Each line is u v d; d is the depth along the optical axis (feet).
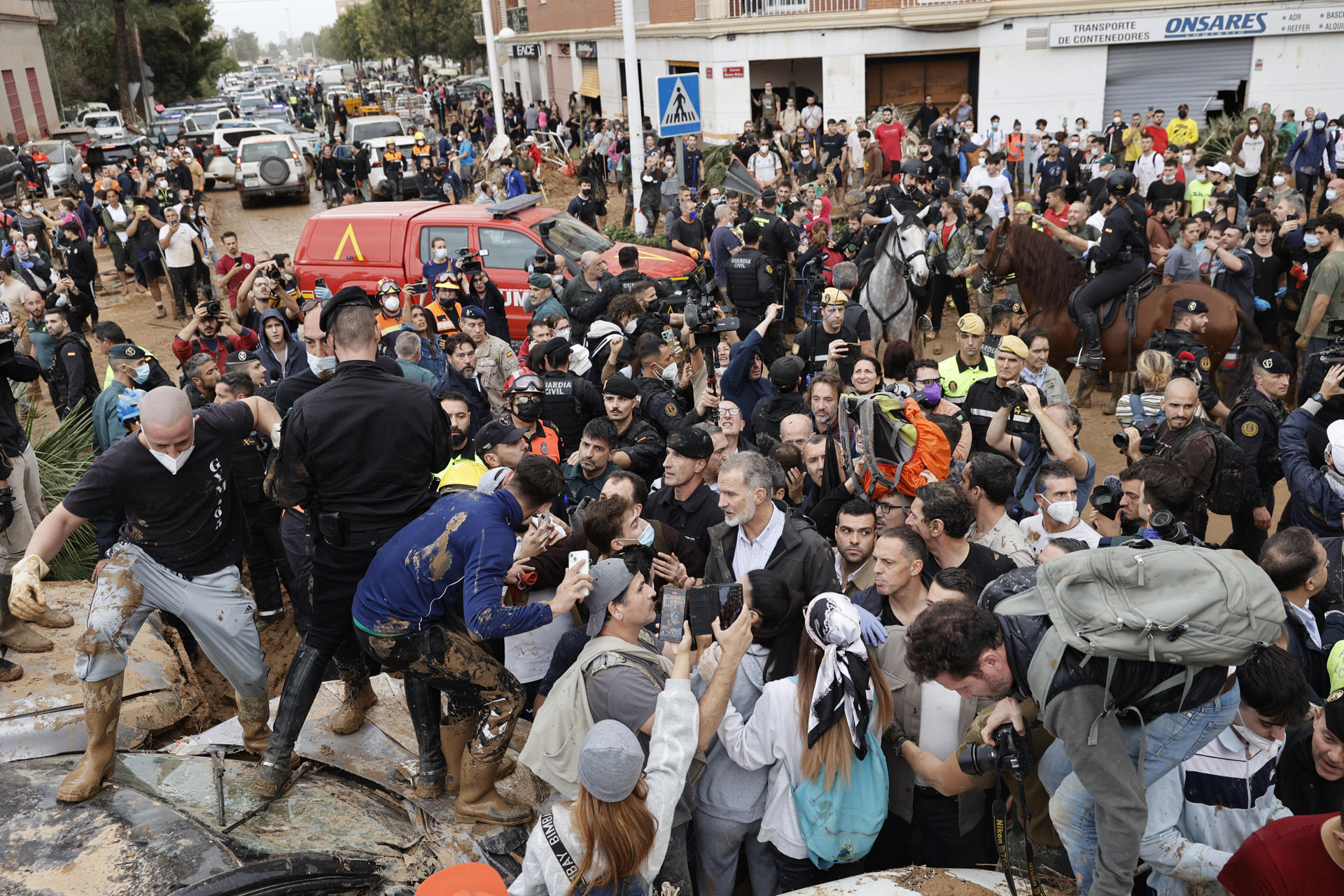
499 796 12.82
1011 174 66.08
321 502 11.92
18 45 121.60
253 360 24.50
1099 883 9.12
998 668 9.15
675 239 48.01
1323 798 10.37
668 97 44.60
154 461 11.28
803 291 38.63
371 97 154.51
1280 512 26.37
